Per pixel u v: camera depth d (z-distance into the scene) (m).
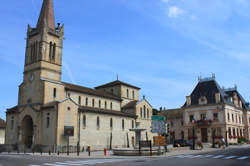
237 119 78.00
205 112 73.25
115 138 64.94
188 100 77.62
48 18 61.72
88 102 64.25
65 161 29.23
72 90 60.69
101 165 23.62
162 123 42.34
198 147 54.31
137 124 73.00
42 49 57.66
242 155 31.33
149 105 79.12
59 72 60.69
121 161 28.17
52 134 51.12
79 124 55.62
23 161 29.66
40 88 55.84
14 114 60.62
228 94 81.88
